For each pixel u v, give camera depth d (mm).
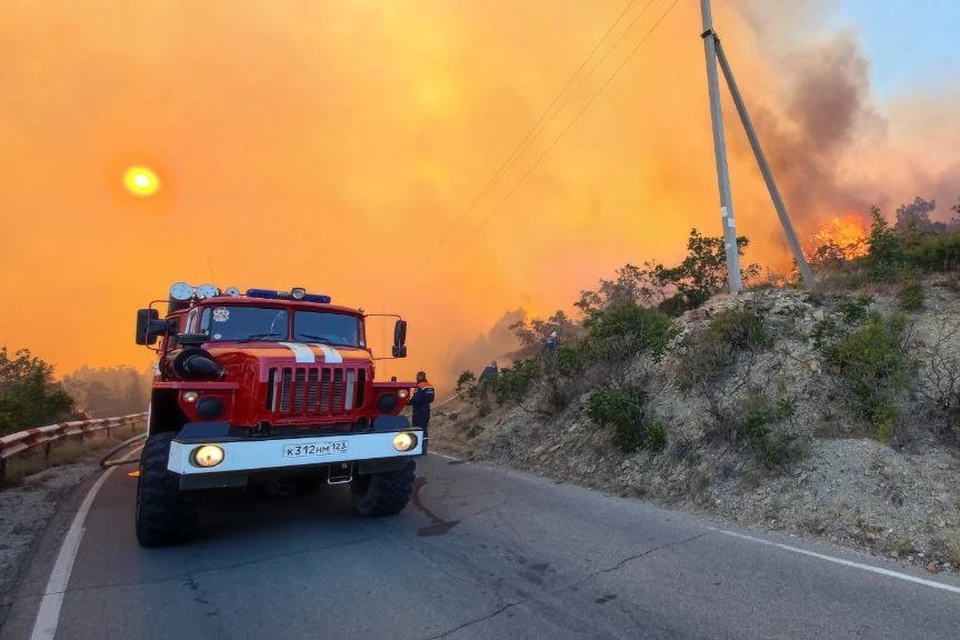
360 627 3637
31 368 16938
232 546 5312
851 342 7457
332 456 5219
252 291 6844
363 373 5695
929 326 8008
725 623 3605
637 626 3588
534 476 8797
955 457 5617
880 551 4762
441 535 5668
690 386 8805
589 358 11484
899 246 10602
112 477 9461
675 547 5125
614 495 7277
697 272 14203
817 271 13078
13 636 3551
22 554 5145
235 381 5359
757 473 6406
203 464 4660
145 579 4488
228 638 3510
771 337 8859
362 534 5711
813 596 3955
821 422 6891
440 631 3568
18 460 10109
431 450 12578
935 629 3436
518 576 4504
